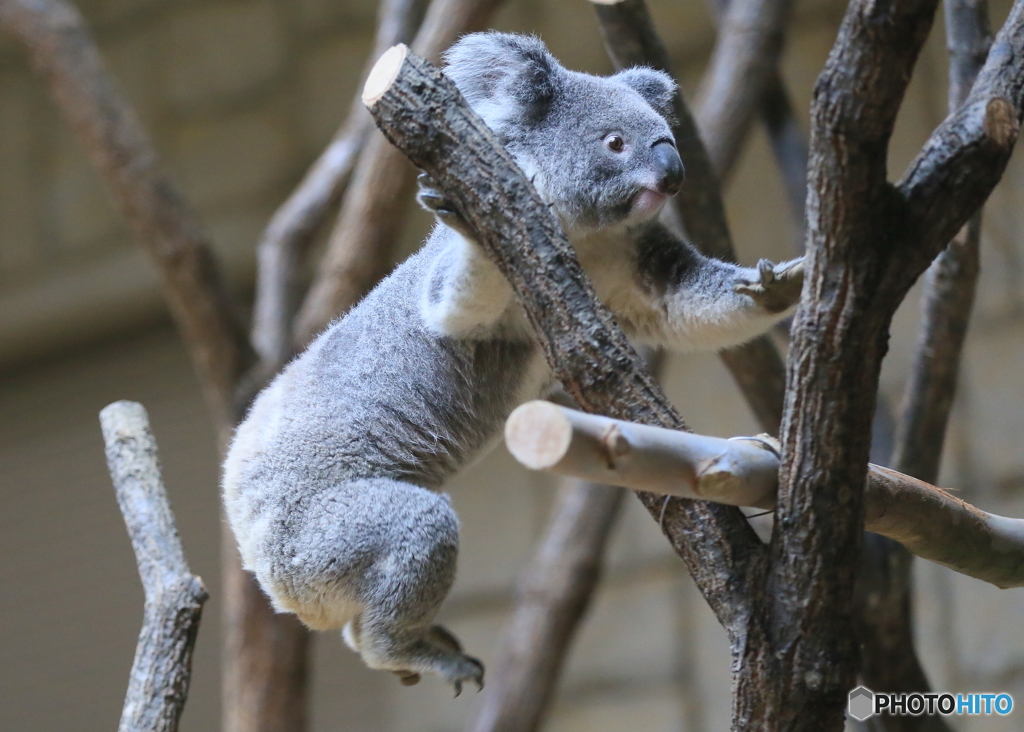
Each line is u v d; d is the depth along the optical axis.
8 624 17.41
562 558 10.71
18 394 18.53
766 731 4.44
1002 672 12.59
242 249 17.42
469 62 6.96
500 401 7.07
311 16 18.06
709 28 15.71
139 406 7.46
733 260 8.35
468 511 15.66
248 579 10.11
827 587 4.42
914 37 3.94
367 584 6.54
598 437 3.98
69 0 19.09
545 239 4.80
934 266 7.82
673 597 14.49
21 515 17.91
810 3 15.19
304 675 10.22
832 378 4.33
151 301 17.66
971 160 4.36
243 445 7.14
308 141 17.67
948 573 13.09
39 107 18.94
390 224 10.13
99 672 16.77
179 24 18.70
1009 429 13.09
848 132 4.08
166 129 18.34
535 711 10.53
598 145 6.72
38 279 18.16
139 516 6.76
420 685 15.24
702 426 14.60
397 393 6.98
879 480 5.02
